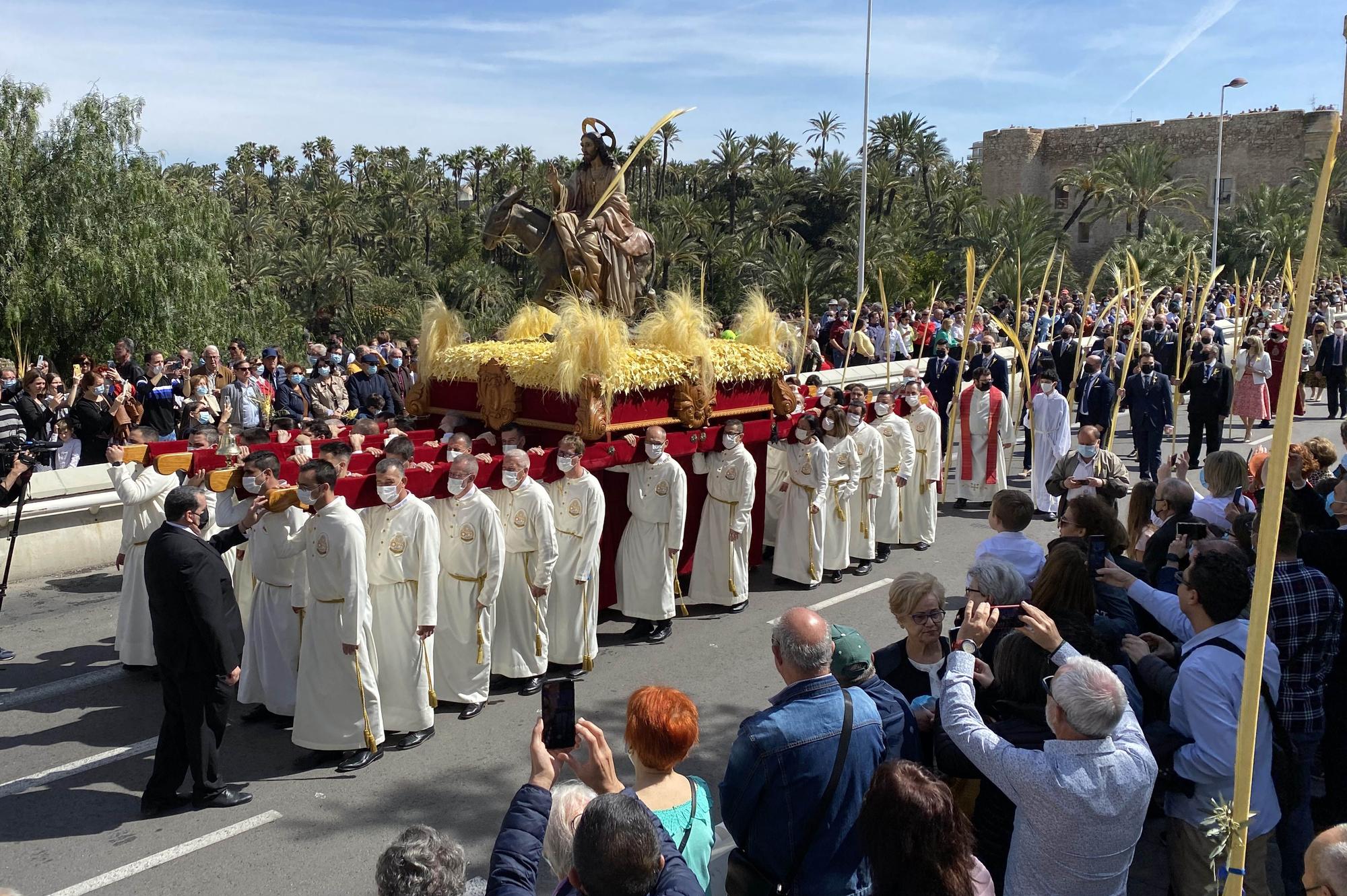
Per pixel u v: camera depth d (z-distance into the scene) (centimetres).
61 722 684
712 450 905
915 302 5372
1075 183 5862
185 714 559
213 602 548
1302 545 532
